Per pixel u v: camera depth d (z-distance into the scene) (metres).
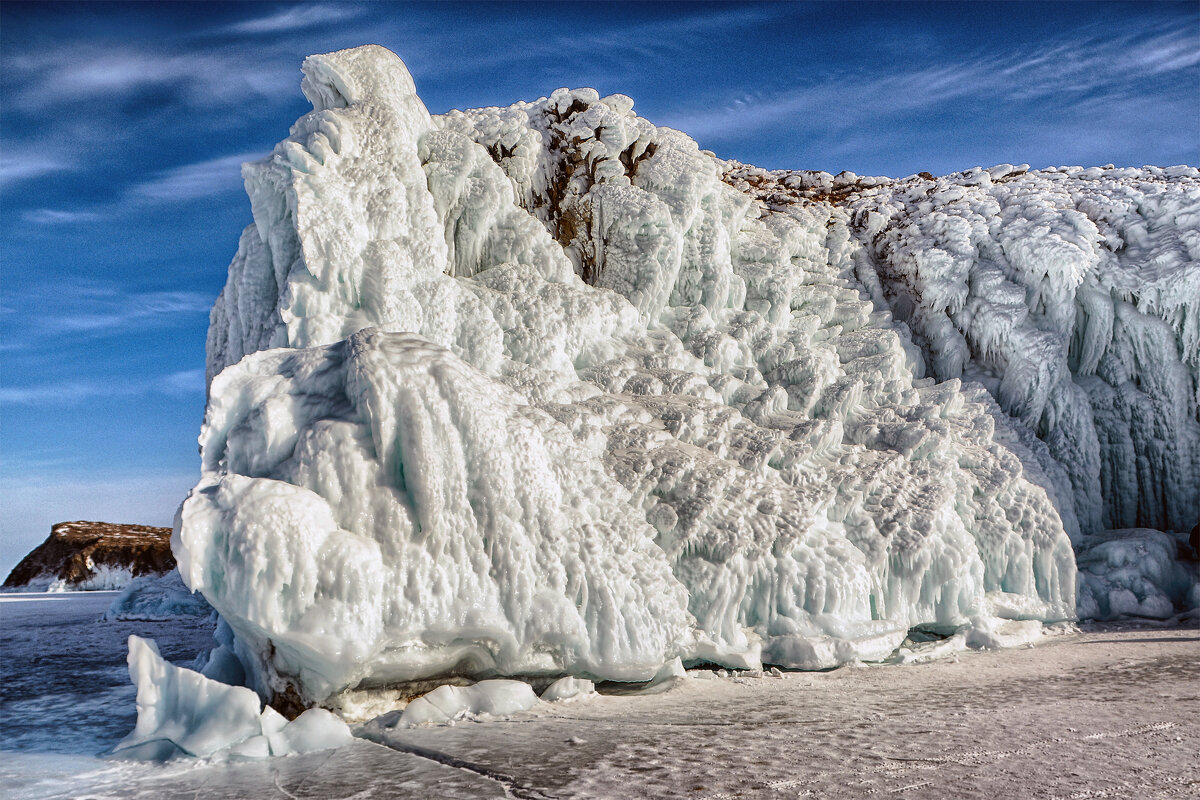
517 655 5.60
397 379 5.55
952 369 11.34
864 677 6.42
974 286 11.52
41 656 8.29
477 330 8.10
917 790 3.45
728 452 7.95
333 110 8.69
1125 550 9.62
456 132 10.34
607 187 10.48
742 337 10.16
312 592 4.89
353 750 4.53
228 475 5.20
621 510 6.62
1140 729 4.48
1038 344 10.84
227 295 8.82
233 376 5.97
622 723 4.93
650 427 7.80
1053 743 4.20
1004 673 6.47
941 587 7.88
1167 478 10.91
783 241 11.76
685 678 6.20
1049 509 8.89
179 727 4.70
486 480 5.61
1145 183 12.19
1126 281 10.90
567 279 9.70
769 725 4.79
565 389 8.13
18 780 4.12
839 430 8.80
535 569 5.71
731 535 6.87
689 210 10.46
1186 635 8.00
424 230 8.59
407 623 5.11
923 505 8.09
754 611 6.98
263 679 5.32
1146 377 11.11
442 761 4.18
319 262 7.52
